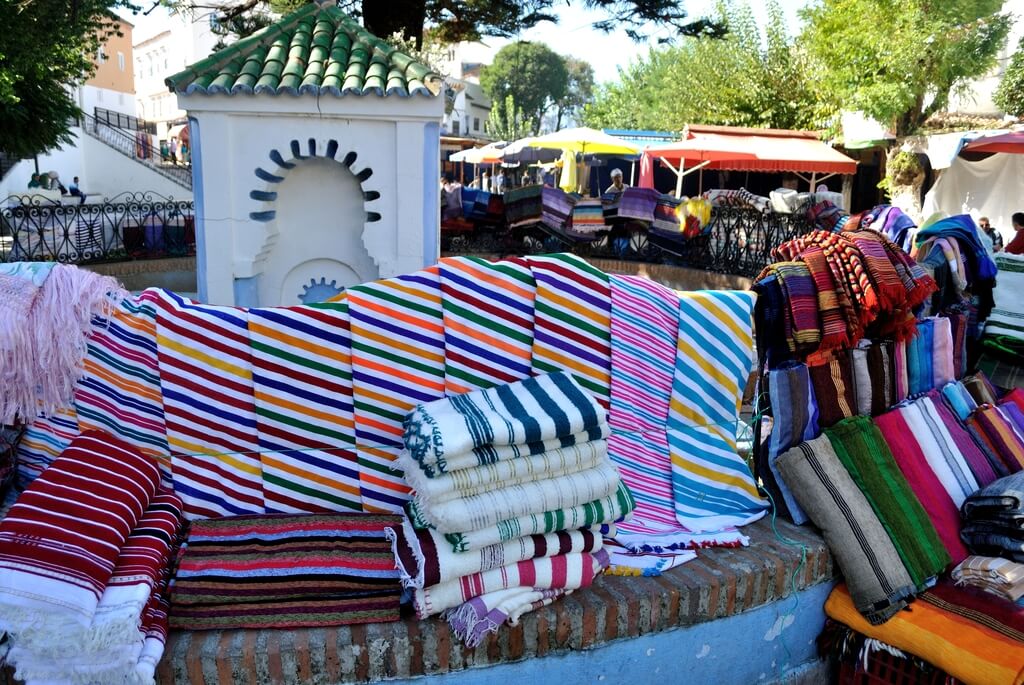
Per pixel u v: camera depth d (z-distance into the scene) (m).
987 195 14.71
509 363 2.91
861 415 3.33
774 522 3.15
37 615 1.98
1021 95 15.35
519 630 2.47
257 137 5.81
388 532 2.58
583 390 2.74
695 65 25.11
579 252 13.22
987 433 3.63
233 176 5.87
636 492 3.07
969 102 17.83
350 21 6.67
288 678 2.31
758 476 3.38
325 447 2.78
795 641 3.03
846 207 21.27
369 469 2.79
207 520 2.70
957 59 14.95
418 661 2.40
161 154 33.47
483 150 21.94
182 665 2.25
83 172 30.86
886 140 17.14
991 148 13.05
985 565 2.94
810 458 3.09
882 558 2.92
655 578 2.75
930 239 4.30
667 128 27.23
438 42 12.67
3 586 1.98
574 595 2.61
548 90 60.34
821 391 3.27
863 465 3.12
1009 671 2.57
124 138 32.97
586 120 43.03
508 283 2.90
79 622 2.00
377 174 5.95
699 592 2.70
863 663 2.95
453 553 2.34
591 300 2.99
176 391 2.65
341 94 5.68
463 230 13.16
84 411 2.67
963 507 3.25
